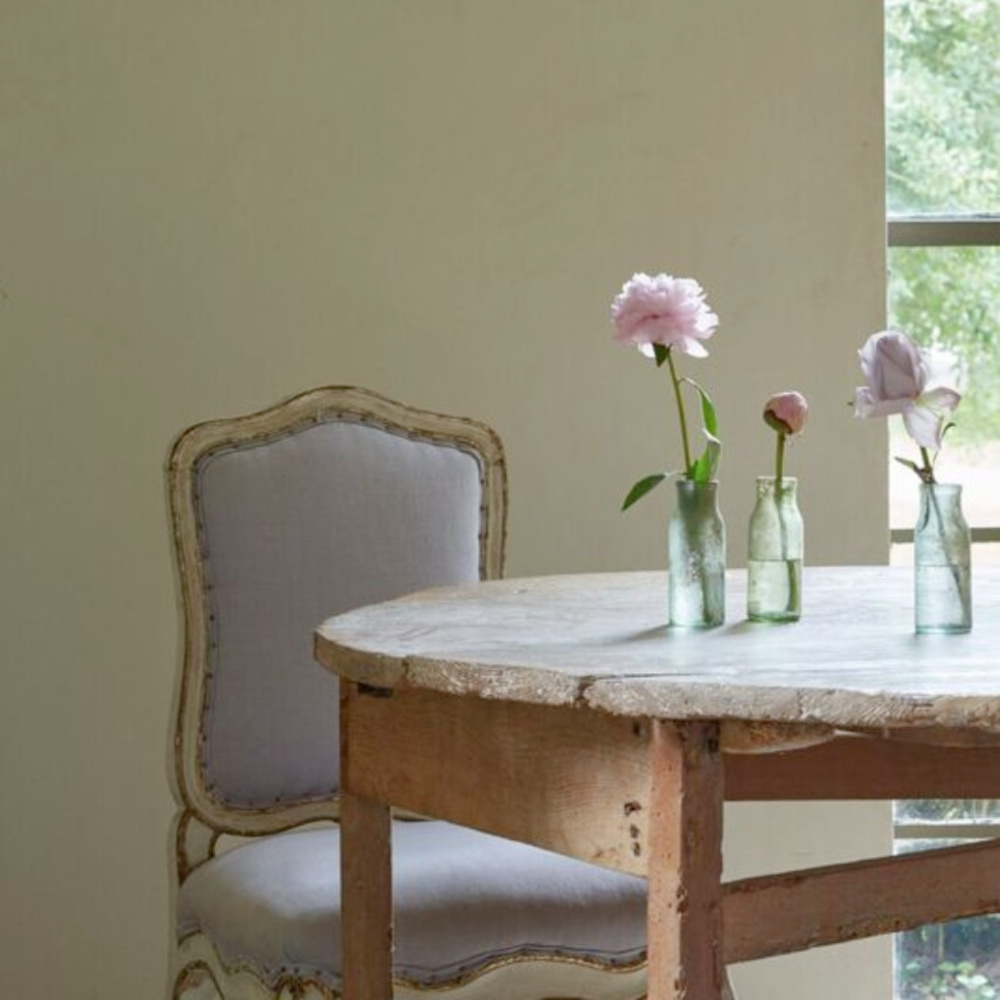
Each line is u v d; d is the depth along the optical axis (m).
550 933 2.70
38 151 3.96
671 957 1.86
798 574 2.43
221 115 3.99
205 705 3.09
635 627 2.39
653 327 2.38
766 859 4.09
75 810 4.00
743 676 1.87
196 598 3.09
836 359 4.09
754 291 4.08
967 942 4.23
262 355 4.01
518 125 4.04
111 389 3.98
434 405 4.04
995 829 4.24
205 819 3.07
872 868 2.01
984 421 4.30
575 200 4.05
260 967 2.66
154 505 4.00
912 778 2.66
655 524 4.09
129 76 3.97
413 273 4.04
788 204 4.08
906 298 4.30
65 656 3.99
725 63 4.07
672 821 1.86
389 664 2.12
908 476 4.30
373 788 2.47
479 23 4.03
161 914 4.04
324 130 4.01
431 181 4.03
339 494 3.19
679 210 4.07
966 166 4.30
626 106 4.05
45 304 3.96
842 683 1.82
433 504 3.27
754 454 4.09
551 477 4.06
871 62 4.08
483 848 2.90
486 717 2.19
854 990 4.09
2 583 3.97
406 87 4.02
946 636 2.23
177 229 3.99
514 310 4.05
